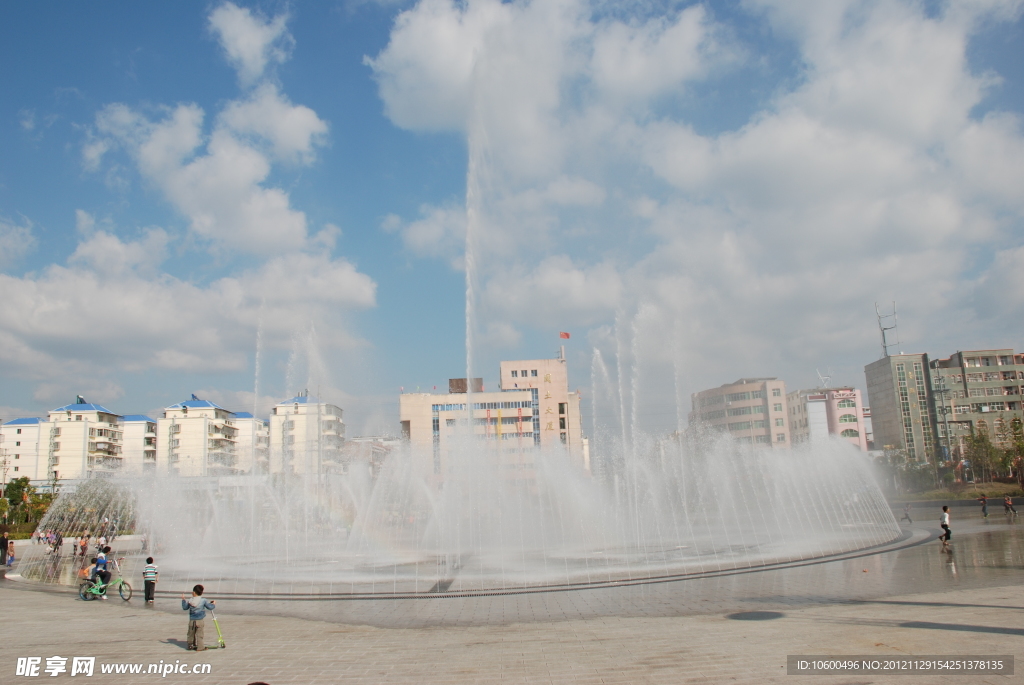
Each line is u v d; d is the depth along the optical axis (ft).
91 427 463.01
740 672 47.37
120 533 206.49
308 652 59.06
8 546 164.66
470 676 49.62
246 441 499.51
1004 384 537.24
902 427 548.72
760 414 531.91
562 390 433.07
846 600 76.43
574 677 48.21
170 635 69.15
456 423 422.41
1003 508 276.21
